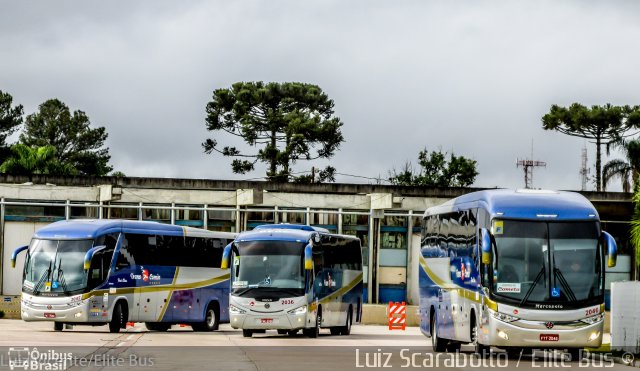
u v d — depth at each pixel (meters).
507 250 30.48
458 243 33.62
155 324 51.25
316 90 115.06
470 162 110.50
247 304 43.56
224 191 71.88
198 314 50.00
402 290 73.38
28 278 44.94
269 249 44.16
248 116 112.56
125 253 46.09
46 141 122.62
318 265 45.47
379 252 73.19
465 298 32.38
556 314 30.16
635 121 110.00
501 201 30.97
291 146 110.81
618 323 34.47
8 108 115.69
